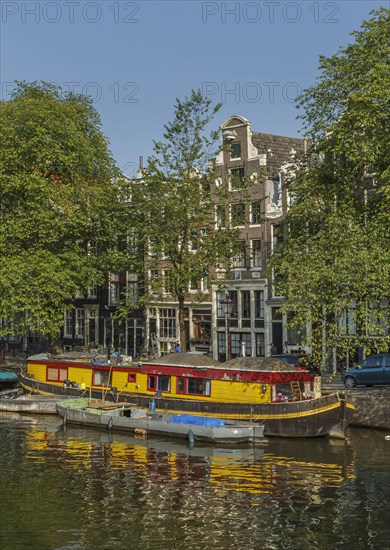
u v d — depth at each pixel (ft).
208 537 60.64
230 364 106.42
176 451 91.30
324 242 102.94
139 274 143.95
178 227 132.26
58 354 141.59
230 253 132.05
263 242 149.07
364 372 114.21
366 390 110.32
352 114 106.93
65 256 137.18
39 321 135.64
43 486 75.00
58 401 117.80
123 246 151.12
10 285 128.57
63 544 58.90
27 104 138.31
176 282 131.03
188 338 162.91
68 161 139.03
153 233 133.59
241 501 69.97
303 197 117.19
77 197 140.97
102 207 147.23
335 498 70.64
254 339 150.71
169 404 108.68
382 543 59.31
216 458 87.30
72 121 146.51
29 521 64.23
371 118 104.01
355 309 100.68
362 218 108.68
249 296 152.15
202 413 104.94
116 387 118.42
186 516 65.67
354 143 104.63
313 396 103.81
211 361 110.42
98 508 67.82
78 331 190.19
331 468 81.76
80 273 139.74
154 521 64.39
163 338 167.84
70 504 69.00
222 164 158.81
